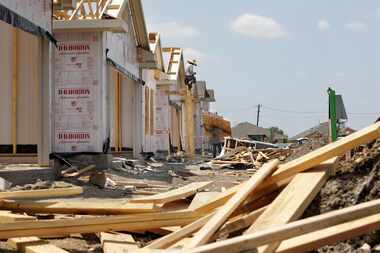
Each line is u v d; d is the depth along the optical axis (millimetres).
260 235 4242
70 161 20438
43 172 15859
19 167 16469
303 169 6473
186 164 34500
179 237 5895
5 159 18688
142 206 8328
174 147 48594
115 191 14250
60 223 6637
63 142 20844
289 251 4855
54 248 6188
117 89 28562
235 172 26453
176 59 46594
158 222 7035
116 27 20500
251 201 6562
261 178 6488
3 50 18781
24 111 18797
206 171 27578
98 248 6848
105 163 20719
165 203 9031
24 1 14508
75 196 12867
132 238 6852
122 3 24062
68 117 20891
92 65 20859
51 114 19391
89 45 20906
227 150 39906
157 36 38375
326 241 4992
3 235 6383
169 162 35375
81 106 20891
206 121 63062
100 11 21141
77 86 20922
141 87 30312
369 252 5449
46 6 16484
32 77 18797
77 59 20922
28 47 18812
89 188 14734
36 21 15547
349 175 6262
